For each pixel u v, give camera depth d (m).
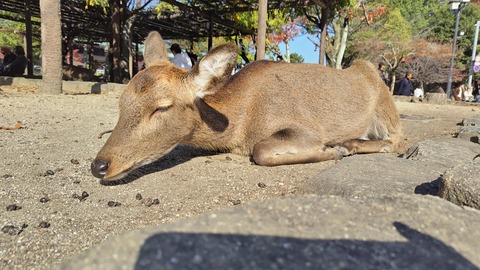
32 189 0.56
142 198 0.55
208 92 0.67
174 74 0.65
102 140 0.89
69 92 2.06
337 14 3.94
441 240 0.26
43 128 1.00
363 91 0.92
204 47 7.23
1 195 0.53
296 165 0.75
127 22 3.25
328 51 4.78
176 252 0.21
